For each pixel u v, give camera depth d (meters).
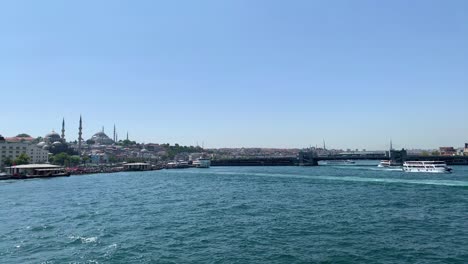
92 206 80.25
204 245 44.81
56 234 51.50
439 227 54.47
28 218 65.19
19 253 42.12
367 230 52.50
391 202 80.62
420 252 41.59
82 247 44.34
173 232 52.12
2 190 124.19
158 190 119.88
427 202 80.31
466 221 58.97
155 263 38.09
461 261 38.50
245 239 47.53
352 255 40.44
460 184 123.56
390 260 38.84
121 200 91.38
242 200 88.50
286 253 41.19
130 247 44.06
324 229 53.28
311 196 94.69
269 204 80.31
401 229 53.16
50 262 38.66
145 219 62.84
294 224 57.03
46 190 122.81
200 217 64.31
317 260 38.81
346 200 85.25
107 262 38.47
